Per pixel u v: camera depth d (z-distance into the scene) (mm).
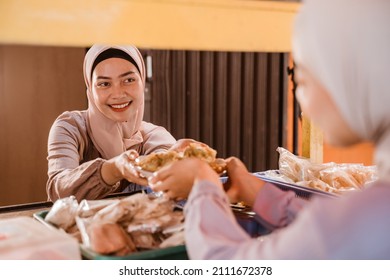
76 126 2021
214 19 884
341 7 678
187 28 861
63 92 3045
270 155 3467
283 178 1580
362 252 653
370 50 661
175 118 3125
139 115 2166
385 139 716
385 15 662
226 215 825
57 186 1593
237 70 3240
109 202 1199
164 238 1075
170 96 3088
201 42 879
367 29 661
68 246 910
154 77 3025
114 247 970
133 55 2000
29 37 739
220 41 898
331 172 1533
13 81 2912
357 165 1665
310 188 1386
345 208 681
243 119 3330
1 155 2969
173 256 987
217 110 3232
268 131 3438
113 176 1483
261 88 3340
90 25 781
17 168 3027
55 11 752
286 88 3396
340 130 747
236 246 769
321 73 707
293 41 762
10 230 962
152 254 960
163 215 1088
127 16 806
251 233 1160
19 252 861
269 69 3346
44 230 966
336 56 681
